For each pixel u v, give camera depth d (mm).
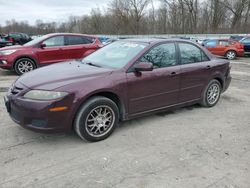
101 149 3809
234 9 38219
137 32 45969
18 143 3906
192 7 40156
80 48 9875
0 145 3830
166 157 3631
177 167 3393
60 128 3684
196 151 3822
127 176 3176
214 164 3486
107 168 3328
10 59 8922
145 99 4488
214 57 5824
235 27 36406
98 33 50000
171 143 4051
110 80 4016
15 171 3219
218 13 39281
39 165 3359
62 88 3625
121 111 4285
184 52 5141
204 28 39719
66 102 3621
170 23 42562
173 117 5137
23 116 3643
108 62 4547
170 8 41812
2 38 24047
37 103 3539
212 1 39344
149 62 4426
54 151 3717
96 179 3102
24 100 3613
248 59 17609
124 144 3977
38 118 3568
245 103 6254
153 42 4703
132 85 4246
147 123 4793
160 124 4770
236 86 8125
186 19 41094
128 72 4238
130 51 4590
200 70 5309
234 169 3383
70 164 3402
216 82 5789
